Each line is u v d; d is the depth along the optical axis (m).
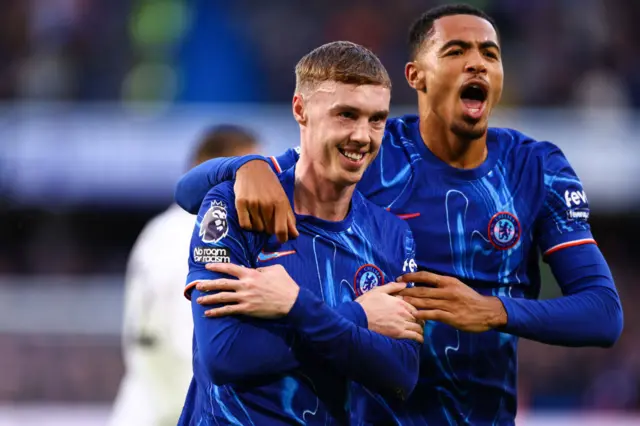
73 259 37.91
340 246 11.53
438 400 12.95
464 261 12.96
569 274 12.92
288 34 42.31
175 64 41.50
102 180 35.72
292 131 36.53
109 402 29.88
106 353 30.19
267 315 10.77
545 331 12.26
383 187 13.08
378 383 11.16
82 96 40.72
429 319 11.94
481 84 12.63
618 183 35.62
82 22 41.66
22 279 37.25
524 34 42.44
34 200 36.06
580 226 13.09
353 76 10.84
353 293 11.52
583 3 42.47
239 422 11.05
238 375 10.80
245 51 41.78
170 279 16.14
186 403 12.16
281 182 11.66
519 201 13.16
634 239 37.19
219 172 11.77
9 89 40.25
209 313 10.84
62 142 36.00
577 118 37.06
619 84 40.88
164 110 37.22
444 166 13.12
